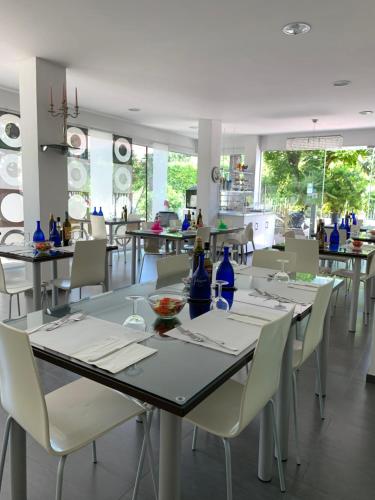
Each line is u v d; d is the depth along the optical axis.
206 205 7.86
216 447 2.06
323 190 9.25
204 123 7.68
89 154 7.30
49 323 1.56
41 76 4.41
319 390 2.37
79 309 1.78
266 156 9.80
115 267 6.58
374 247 4.36
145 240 5.73
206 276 1.91
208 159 7.75
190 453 2.01
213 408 1.56
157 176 9.11
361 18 3.22
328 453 2.03
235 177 9.16
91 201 7.46
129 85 5.36
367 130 8.46
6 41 3.84
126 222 6.81
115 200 8.01
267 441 1.78
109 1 3.00
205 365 1.23
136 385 1.11
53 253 3.37
